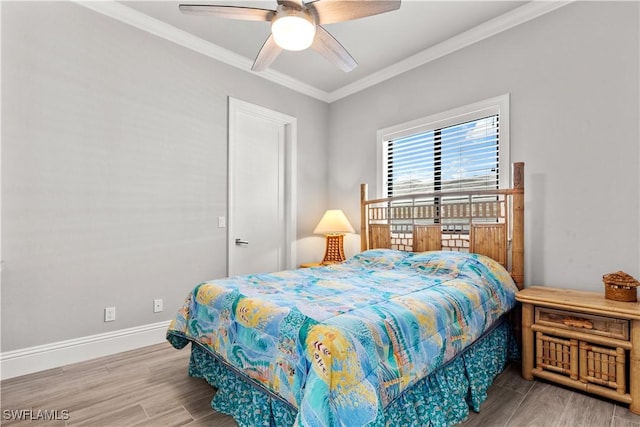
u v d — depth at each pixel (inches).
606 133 87.7
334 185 166.7
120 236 103.7
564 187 94.7
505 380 83.9
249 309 64.7
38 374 87.0
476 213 110.6
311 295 71.1
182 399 74.5
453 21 108.6
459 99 119.3
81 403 72.8
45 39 90.9
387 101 143.6
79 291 96.0
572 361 77.0
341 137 163.3
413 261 105.9
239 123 138.2
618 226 85.7
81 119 96.7
